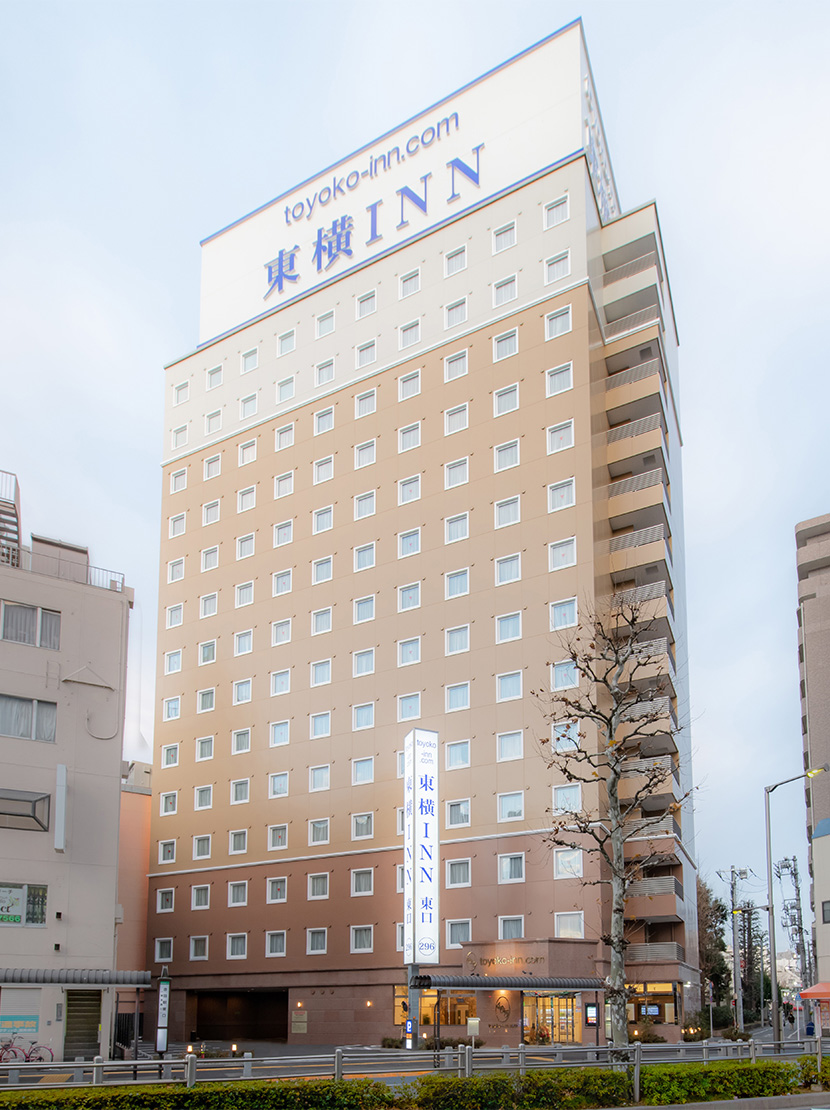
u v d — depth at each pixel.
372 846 65.12
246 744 74.50
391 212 77.94
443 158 75.75
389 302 75.12
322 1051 54.38
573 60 70.88
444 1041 52.53
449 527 67.12
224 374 84.69
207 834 74.75
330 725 69.75
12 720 45.47
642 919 58.56
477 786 61.16
